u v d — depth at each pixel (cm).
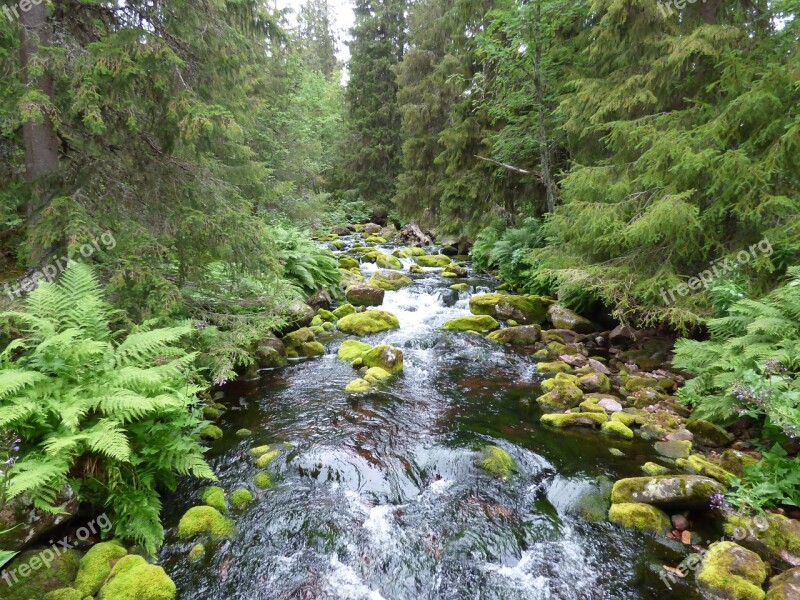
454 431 519
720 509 363
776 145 527
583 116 810
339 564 327
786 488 361
